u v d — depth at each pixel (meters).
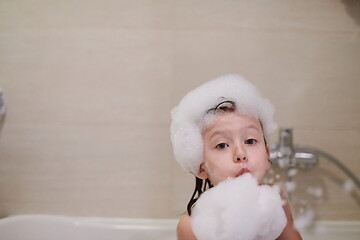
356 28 1.02
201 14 1.01
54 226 1.02
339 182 1.04
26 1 1.02
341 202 1.04
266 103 0.67
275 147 0.96
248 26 1.01
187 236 0.61
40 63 1.03
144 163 1.04
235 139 0.57
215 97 0.62
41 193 1.05
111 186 1.05
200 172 0.63
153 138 1.03
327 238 1.02
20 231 1.00
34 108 1.03
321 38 1.02
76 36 1.02
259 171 0.58
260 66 1.02
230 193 0.56
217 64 1.01
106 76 1.02
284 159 0.95
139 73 1.02
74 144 1.04
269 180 1.01
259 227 0.57
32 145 1.04
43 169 1.05
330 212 1.04
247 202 0.56
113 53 1.02
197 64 1.01
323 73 1.02
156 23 1.01
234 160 0.56
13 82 1.03
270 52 1.02
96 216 1.05
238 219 0.55
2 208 1.05
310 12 1.02
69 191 1.05
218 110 0.60
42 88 1.03
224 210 0.56
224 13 1.01
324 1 1.02
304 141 1.03
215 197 0.58
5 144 1.04
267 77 1.02
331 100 1.03
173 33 1.01
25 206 1.05
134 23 1.01
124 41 1.02
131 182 1.04
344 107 1.03
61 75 1.03
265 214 0.57
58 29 1.02
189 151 0.61
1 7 1.01
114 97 1.03
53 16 1.02
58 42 1.02
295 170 1.04
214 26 1.01
